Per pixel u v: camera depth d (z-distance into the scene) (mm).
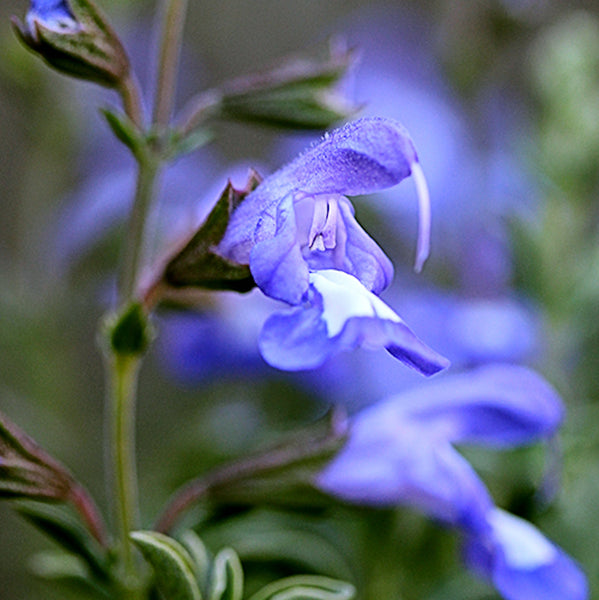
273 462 272
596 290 326
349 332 235
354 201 358
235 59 538
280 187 249
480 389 279
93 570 267
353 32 403
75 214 356
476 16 356
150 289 260
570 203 335
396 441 276
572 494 310
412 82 386
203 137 270
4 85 360
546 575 276
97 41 261
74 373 394
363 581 307
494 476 312
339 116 274
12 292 365
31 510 267
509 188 351
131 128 266
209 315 303
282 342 236
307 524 306
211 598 262
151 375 391
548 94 339
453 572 304
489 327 330
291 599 260
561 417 281
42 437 350
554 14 434
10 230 472
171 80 269
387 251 364
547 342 328
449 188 362
